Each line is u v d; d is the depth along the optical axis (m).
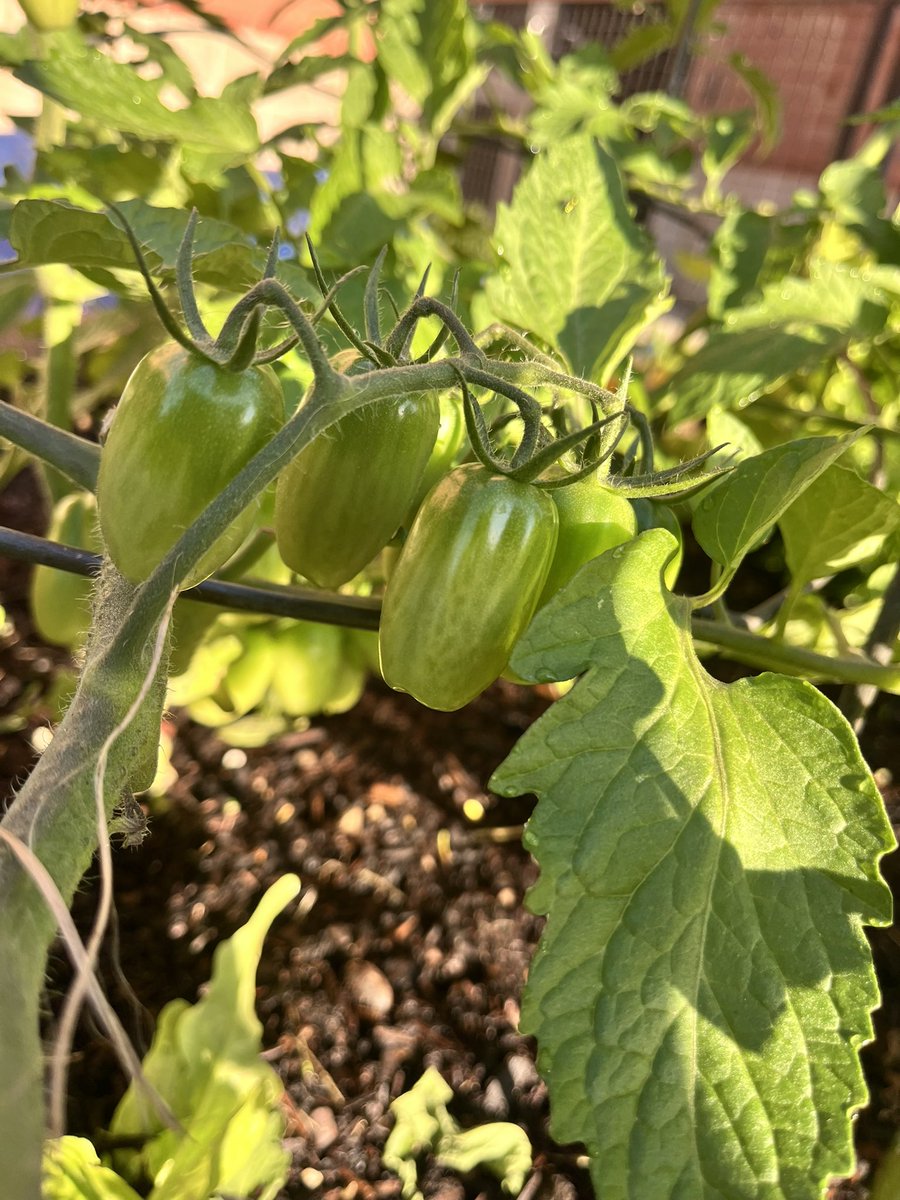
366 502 0.15
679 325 0.54
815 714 0.14
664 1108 0.12
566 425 0.18
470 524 0.14
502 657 0.15
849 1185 0.23
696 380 0.28
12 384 0.42
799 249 0.38
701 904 0.13
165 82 0.27
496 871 0.33
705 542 0.17
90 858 0.11
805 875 0.13
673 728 0.14
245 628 0.29
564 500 0.15
